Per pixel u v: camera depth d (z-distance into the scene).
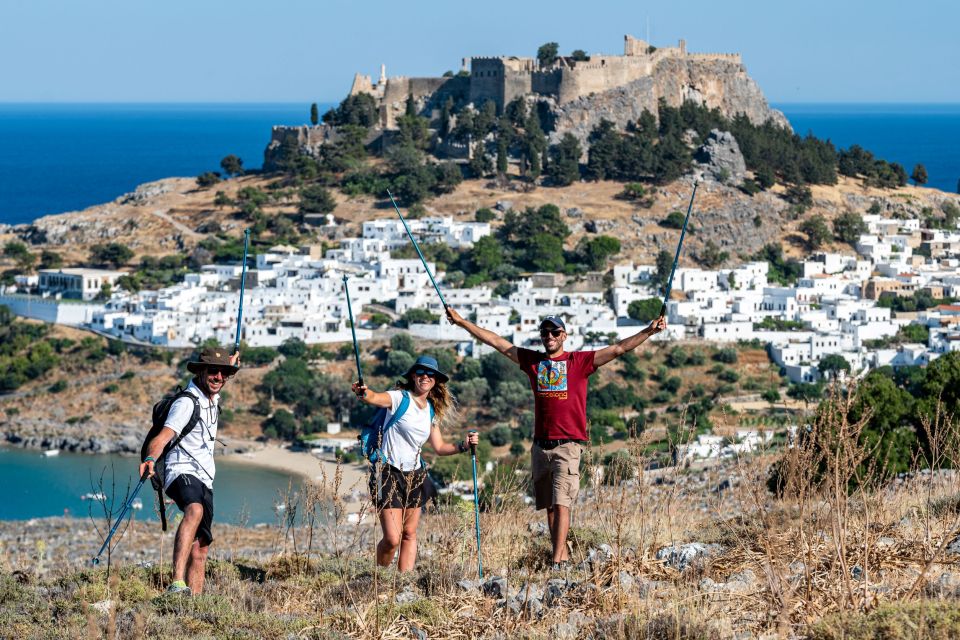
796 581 17.59
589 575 18.72
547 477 21.00
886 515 21.41
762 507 20.48
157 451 19.62
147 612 18.14
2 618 18.25
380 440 20.78
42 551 26.22
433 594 19.22
